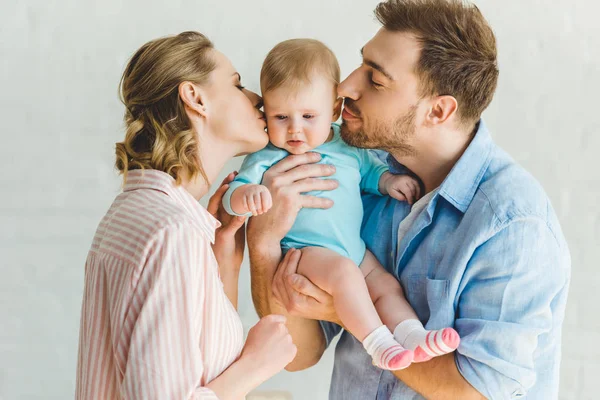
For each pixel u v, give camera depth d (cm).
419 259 146
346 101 151
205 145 137
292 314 153
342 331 174
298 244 155
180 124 131
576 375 201
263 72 151
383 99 144
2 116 190
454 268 135
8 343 200
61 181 195
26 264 197
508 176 138
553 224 134
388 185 157
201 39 139
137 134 132
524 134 195
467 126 145
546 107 194
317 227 153
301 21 191
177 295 110
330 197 154
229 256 159
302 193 156
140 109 133
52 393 203
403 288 151
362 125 149
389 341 135
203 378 119
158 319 109
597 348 199
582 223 196
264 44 191
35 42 188
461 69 138
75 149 194
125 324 110
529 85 193
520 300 128
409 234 146
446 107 141
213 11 189
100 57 190
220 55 140
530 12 192
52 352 202
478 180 141
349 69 193
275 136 152
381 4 148
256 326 134
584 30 192
